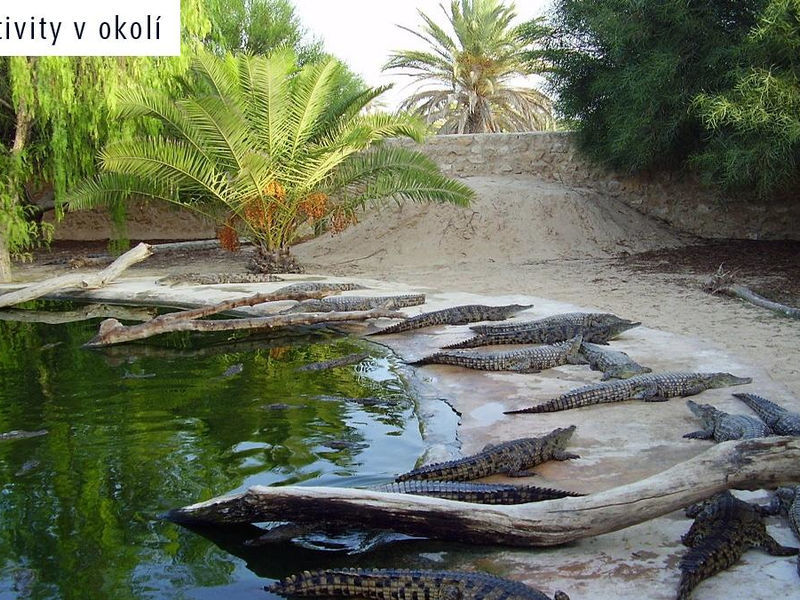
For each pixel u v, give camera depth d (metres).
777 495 4.54
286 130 14.26
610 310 10.89
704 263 15.22
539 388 7.30
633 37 16.39
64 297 13.63
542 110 37.91
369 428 6.47
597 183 20.30
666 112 16.61
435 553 4.29
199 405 7.23
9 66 15.06
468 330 10.02
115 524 4.80
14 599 3.95
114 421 6.81
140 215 23.89
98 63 15.16
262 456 5.88
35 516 4.92
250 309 11.84
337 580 3.85
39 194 22.53
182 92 16.73
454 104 37.16
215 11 19.67
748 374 7.33
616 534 4.38
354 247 18.00
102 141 16.30
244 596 3.95
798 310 10.14
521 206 17.81
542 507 4.30
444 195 15.41
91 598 3.96
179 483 5.39
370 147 18.00
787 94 13.34
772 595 3.61
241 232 17.05
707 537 3.98
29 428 6.66
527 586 3.60
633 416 6.37
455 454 5.64
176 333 10.71
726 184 15.92
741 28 15.28
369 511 4.39
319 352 9.34
